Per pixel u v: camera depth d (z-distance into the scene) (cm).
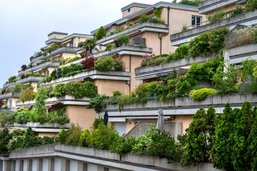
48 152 3466
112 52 4812
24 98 6619
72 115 4703
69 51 7200
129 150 2353
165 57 3541
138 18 5112
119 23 5566
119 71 4650
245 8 3000
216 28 3095
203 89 2445
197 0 5644
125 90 4684
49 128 4750
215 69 2638
